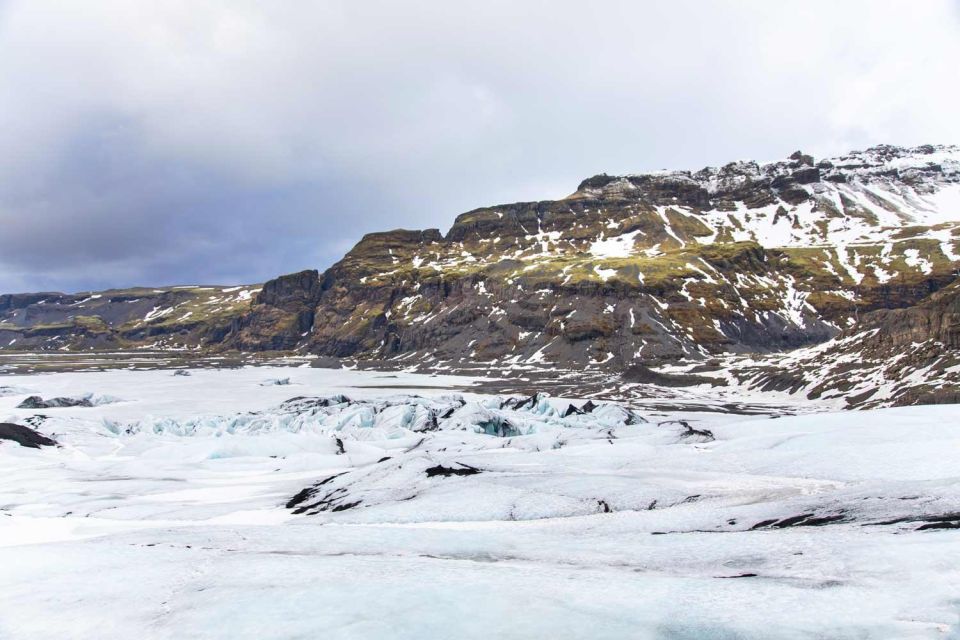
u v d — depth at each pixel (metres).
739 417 121.19
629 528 43.59
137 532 45.03
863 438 65.44
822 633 24.42
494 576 31.98
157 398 180.75
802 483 54.31
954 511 37.16
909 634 23.58
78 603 29.86
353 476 66.56
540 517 49.94
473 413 108.94
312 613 27.73
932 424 67.25
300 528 45.25
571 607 27.84
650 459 69.81
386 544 40.19
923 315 146.00
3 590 31.52
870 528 36.41
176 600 29.92
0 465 82.25
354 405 123.69
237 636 26.02
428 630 26.06
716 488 54.62
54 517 56.91
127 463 83.81
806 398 145.25
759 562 32.91
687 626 25.83
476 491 55.38
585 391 177.38
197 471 79.75
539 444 91.38
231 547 39.69
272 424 116.00
